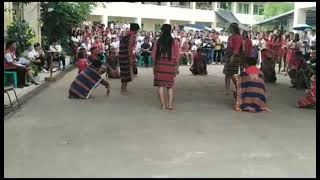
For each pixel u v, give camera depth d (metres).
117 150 6.72
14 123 8.55
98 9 44.19
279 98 12.26
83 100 11.33
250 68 10.12
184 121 8.84
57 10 22.50
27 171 5.75
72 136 7.55
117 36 25.50
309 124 8.73
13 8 19.47
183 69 22.03
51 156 6.39
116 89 13.44
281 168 5.98
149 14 49.91
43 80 15.33
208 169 5.89
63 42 23.00
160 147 6.90
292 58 16.53
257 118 9.25
